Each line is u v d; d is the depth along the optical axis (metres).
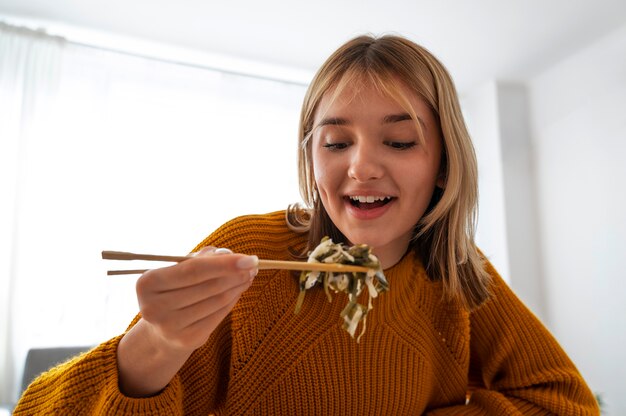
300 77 3.86
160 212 3.40
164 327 0.46
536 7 2.86
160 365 0.51
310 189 0.78
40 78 3.14
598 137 3.14
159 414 0.52
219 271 0.43
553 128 3.54
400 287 0.78
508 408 0.78
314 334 0.72
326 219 0.76
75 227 3.14
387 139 0.65
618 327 2.90
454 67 3.60
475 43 3.26
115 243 3.25
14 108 3.08
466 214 0.78
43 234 3.05
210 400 0.69
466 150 0.74
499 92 3.80
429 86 0.69
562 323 3.35
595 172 3.15
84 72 3.29
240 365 0.69
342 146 0.66
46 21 3.11
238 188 3.64
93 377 0.53
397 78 0.67
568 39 3.20
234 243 0.70
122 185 3.32
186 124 3.54
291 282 0.73
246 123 3.73
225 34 3.18
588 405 0.81
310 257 0.59
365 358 0.74
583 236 3.21
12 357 2.88
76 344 3.03
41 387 0.58
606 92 3.10
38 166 3.08
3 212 2.99
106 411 0.50
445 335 0.85
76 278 3.10
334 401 0.72
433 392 0.86
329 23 3.04
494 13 2.92
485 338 0.91
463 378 0.88
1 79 3.07
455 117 0.73
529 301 3.52
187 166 3.51
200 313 0.45
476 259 0.83
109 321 3.12
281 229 0.77
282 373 0.71
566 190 3.38
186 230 3.45
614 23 3.01
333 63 0.72
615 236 2.96
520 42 3.25
